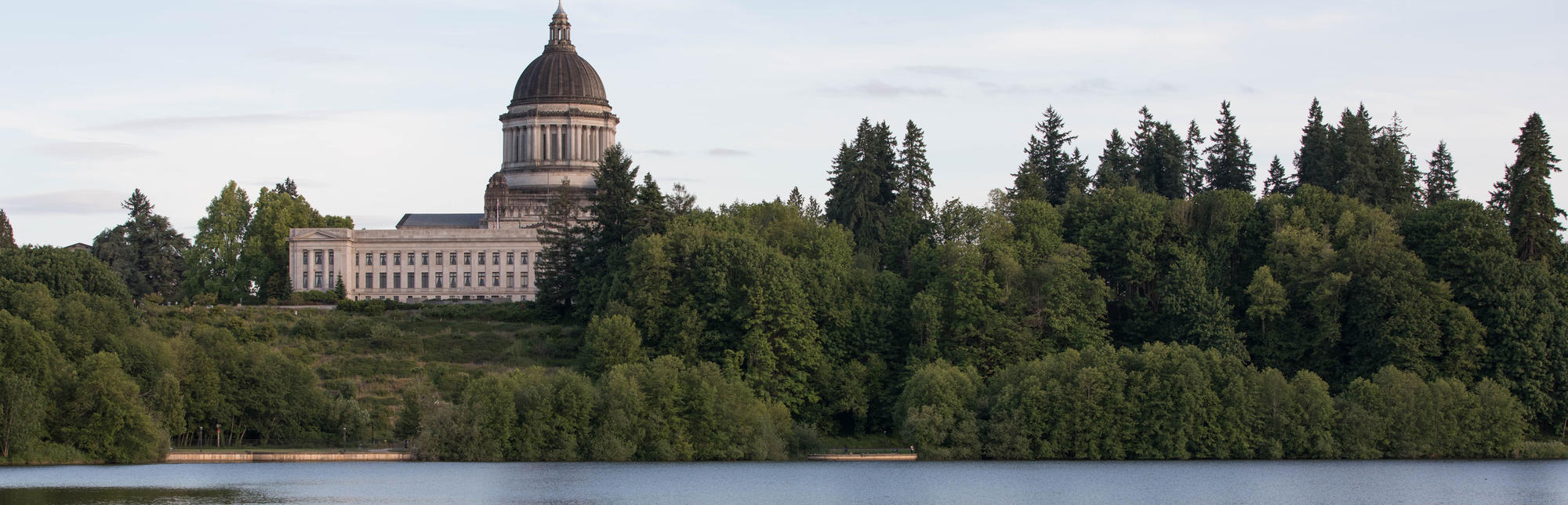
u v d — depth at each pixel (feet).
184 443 534.78
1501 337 572.51
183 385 529.45
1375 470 504.84
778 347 579.07
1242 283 652.48
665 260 612.70
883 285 628.28
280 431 545.03
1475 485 470.39
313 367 618.44
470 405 518.37
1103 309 618.44
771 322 581.12
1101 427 520.42
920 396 536.83
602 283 654.94
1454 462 526.98
